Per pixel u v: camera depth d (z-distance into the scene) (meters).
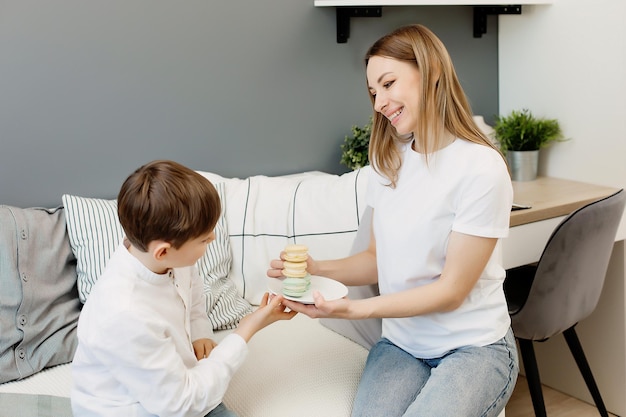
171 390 1.33
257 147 2.39
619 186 2.49
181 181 1.34
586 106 2.55
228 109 2.31
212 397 1.39
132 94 2.14
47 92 2.02
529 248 2.21
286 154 2.46
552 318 2.02
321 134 2.51
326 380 1.65
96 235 1.91
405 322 1.63
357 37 2.52
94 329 1.33
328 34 2.46
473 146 1.52
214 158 2.32
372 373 1.60
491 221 1.48
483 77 2.83
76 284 1.92
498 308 1.58
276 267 1.64
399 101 1.52
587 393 2.52
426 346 1.60
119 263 1.40
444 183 1.52
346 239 2.05
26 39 1.97
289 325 1.93
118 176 2.17
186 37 2.20
